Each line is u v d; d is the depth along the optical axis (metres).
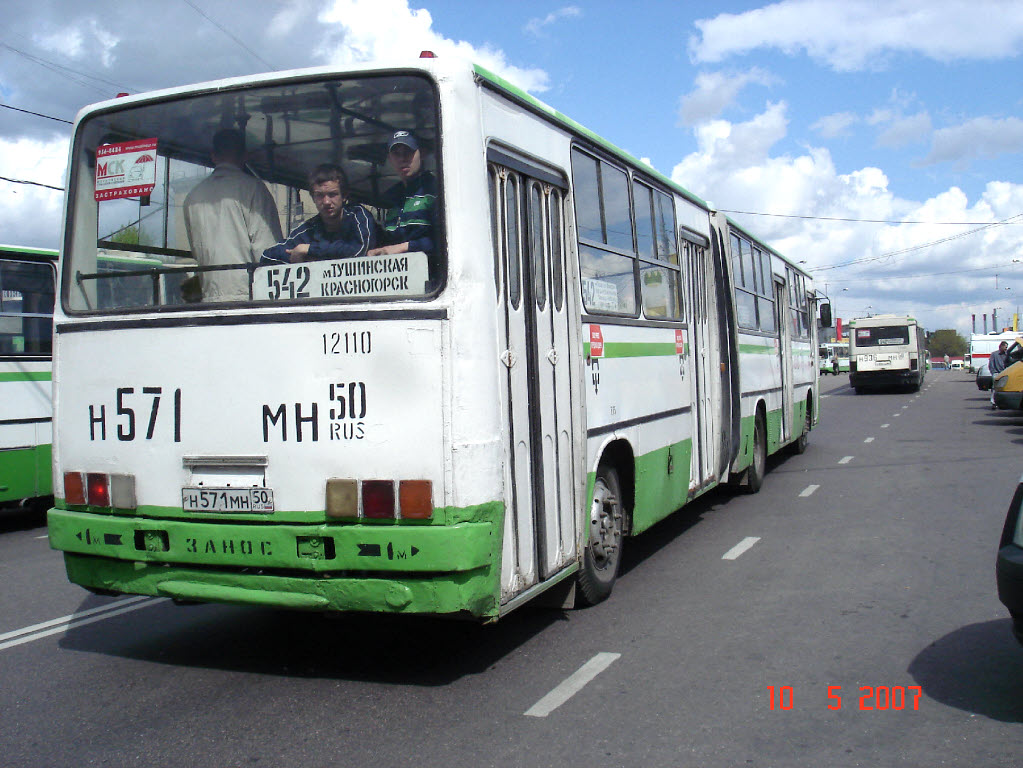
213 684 5.15
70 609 7.01
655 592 7.02
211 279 5.00
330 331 4.69
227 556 4.77
